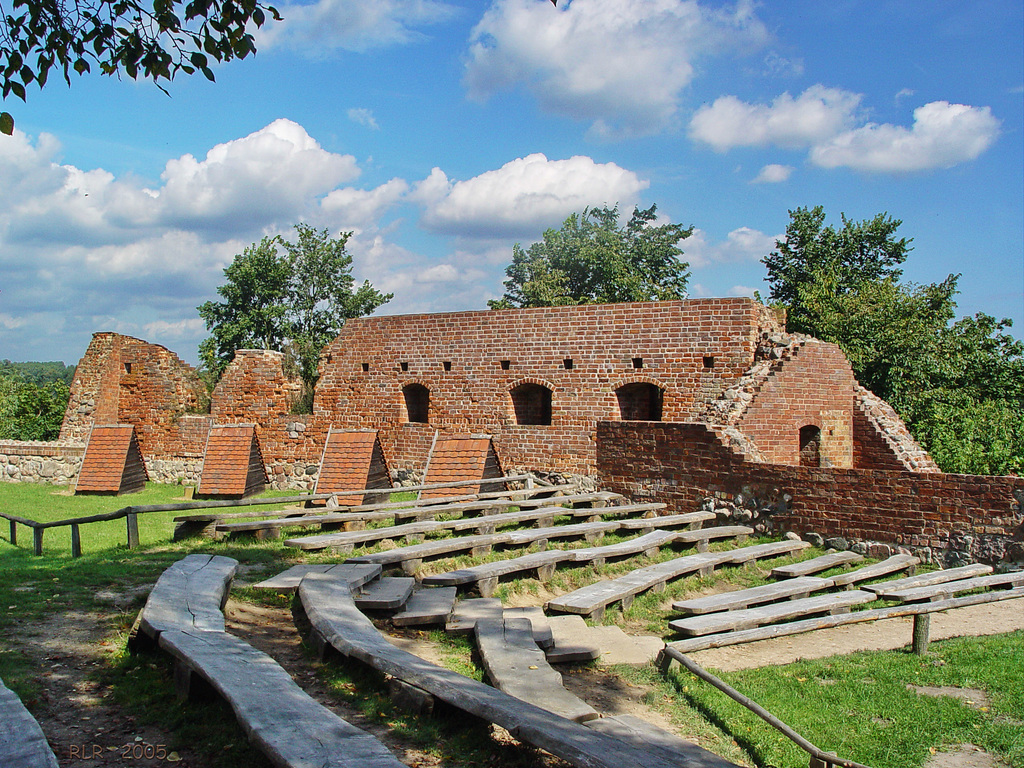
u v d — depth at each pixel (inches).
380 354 892.0
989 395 1045.8
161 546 458.9
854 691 305.3
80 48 318.3
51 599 315.9
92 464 874.8
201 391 1013.8
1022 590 405.7
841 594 406.9
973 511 465.7
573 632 338.0
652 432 617.9
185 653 212.8
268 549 446.0
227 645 224.2
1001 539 455.2
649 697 282.2
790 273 1423.5
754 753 251.0
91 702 214.4
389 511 543.2
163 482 955.3
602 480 651.5
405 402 884.0
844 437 686.5
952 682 318.0
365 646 237.5
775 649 364.5
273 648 273.0
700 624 353.4
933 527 478.9
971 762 248.8
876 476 501.0
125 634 271.0
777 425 633.0
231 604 322.0
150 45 320.8
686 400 719.7
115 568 382.3
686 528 566.3
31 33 309.6
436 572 421.4
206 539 476.4
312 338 1435.8
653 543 492.7
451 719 220.8
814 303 1013.8
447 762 198.2
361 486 758.5
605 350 762.2
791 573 454.0
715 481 579.8
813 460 676.1
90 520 448.5
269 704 180.2
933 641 374.3
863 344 933.8
